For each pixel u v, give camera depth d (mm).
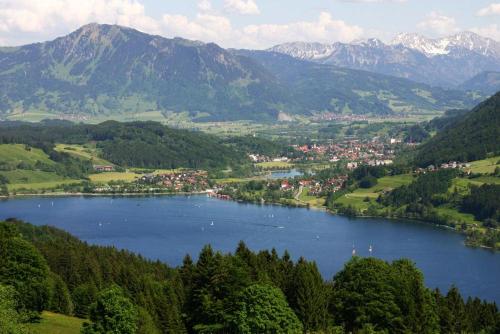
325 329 137125
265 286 129875
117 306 125562
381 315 135375
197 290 143250
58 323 153000
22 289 146250
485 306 169000
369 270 142625
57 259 199750
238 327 126000
